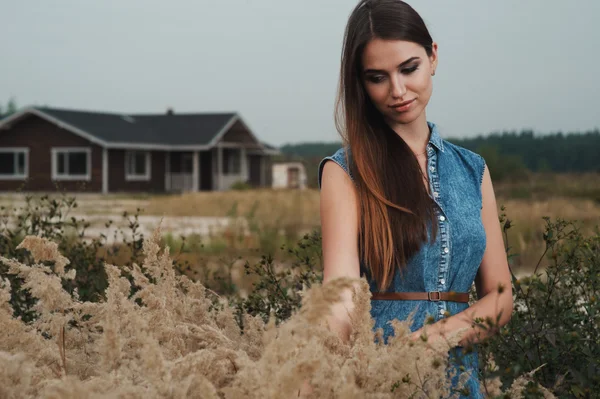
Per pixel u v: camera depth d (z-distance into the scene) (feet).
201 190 157.48
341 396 4.20
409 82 6.49
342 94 6.84
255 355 5.83
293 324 4.16
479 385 6.03
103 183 137.49
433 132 6.98
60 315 5.33
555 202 58.75
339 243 6.48
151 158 147.13
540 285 7.79
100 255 16.92
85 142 137.90
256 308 9.77
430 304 6.49
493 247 7.08
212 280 17.57
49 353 5.16
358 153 6.56
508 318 6.50
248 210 74.59
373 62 6.48
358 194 6.53
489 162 164.14
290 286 11.83
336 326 5.58
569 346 6.59
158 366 4.25
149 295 5.35
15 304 9.84
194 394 4.44
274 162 206.80
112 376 4.42
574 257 8.45
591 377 5.59
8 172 141.38
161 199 92.27
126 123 151.33
